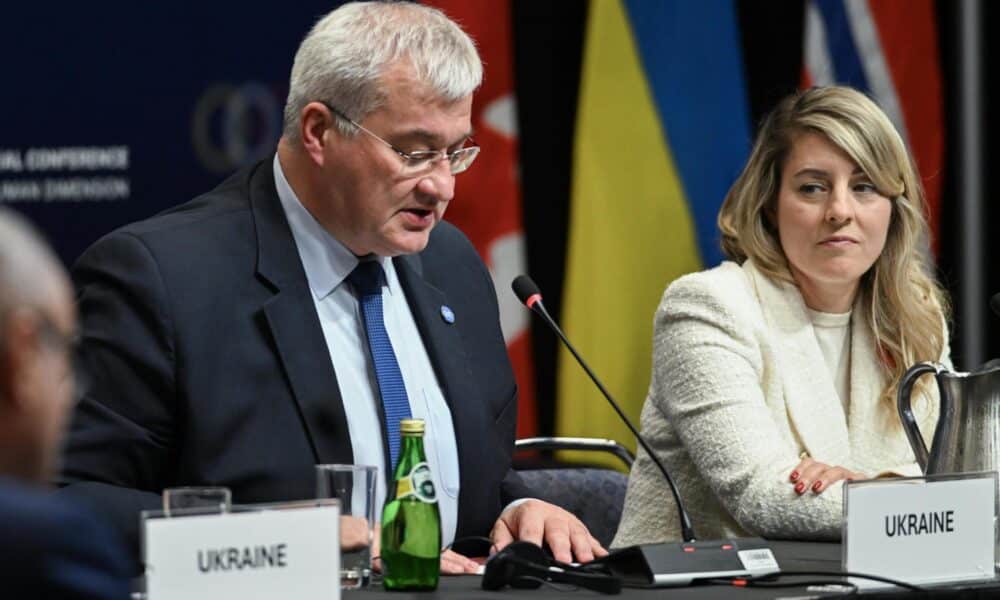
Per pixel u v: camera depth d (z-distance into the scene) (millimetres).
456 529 8203
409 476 6406
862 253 9031
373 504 6426
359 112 7727
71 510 3738
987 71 14875
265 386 7656
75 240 11742
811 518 8148
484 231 13141
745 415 8656
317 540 5496
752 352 8961
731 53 13844
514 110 13172
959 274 14906
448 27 7930
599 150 13461
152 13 11820
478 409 8367
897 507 6492
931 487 6570
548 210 13336
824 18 14234
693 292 9078
